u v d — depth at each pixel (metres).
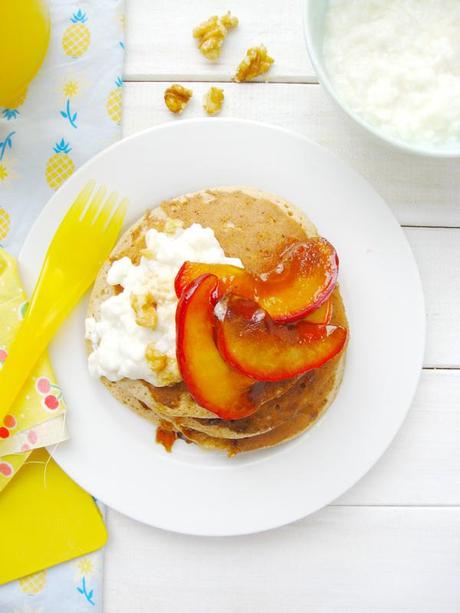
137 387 0.33
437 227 0.37
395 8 0.33
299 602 0.37
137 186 0.35
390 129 0.33
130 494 0.35
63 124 0.36
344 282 0.35
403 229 0.37
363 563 0.37
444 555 0.37
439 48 0.33
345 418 0.35
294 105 0.37
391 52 0.33
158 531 0.37
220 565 0.37
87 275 0.35
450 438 0.37
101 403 0.35
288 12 0.37
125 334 0.32
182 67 0.37
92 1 0.36
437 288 0.37
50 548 0.36
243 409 0.30
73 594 0.36
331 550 0.37
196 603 0.37
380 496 0.37
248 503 0.35
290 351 0.29
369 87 0.33
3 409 0.34
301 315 0.30
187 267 0.31
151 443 0.35
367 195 0.35
